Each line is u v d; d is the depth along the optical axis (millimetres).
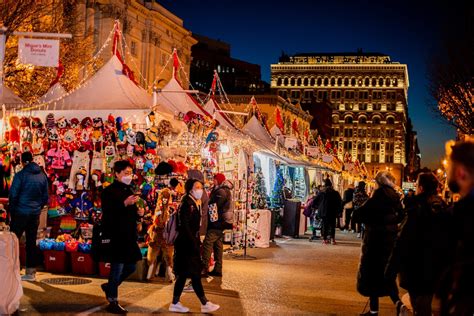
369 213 7680
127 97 12422
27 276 9750
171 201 10195
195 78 87688
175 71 15383
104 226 7691
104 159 11758
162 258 10508
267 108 64062
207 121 13234
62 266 10516
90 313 7543
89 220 11727
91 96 12492
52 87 13828
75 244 10422
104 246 7656
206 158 13969
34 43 9867
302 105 89500
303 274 11953
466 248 3262
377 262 7656
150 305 8273
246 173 16047
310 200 20703
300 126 75688
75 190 11852
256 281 10812
